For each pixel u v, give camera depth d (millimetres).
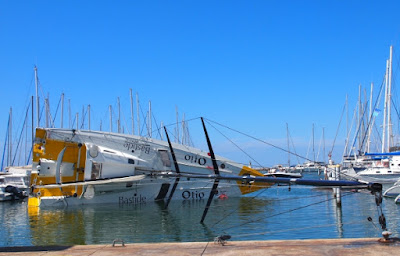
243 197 35812
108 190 32438
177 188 33812
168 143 34375
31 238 18469
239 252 8922
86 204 32219
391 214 23797
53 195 32469
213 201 33375
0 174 52156
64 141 32938
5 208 34156
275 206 29719
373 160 56438
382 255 8219
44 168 32469
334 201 31672
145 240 17375
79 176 33156
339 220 21797
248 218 23422
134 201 32719
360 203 30016
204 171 34594
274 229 19328
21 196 43875
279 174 48156
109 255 9156
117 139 33219
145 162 32969
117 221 23406
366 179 37656
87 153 31375
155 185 33188
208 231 19250
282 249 9047
